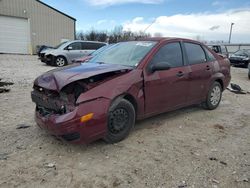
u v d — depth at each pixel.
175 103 4.96
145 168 3.37
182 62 5.10
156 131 4.63
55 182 3.03
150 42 4.89
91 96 3.59
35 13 27.38
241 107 6.57
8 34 26.17
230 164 3.53
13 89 7.80
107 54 5.11
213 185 3.04
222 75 6.09
